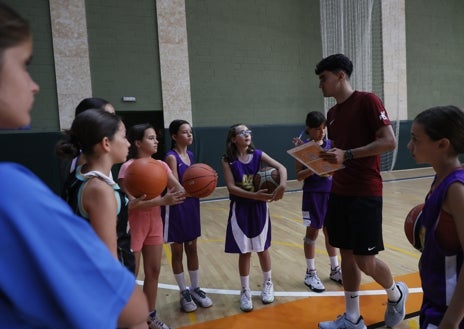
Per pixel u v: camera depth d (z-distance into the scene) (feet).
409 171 31.09
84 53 23.20
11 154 21.52
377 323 7.29
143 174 6.17
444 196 3.69
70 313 1.50
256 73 27.40
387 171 31.14
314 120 9.28
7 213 1.45
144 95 24.88
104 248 1.71
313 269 9.38
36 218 1.48
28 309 1.48
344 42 28.84
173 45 25.05
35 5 22.17
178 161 8.82
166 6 24.73
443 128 3.79
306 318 7.71
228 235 8.33
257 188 8.09
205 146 26.00
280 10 27.63
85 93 23.38
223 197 23.21
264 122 27.86
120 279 1.69
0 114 1.64
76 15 22.90
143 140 7.41
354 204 6.48
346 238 6.73
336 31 28.60
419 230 4.47
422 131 3.95
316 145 6.20
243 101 27.25
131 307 1.79
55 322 1.52
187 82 25.57
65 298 1.49
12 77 1.62
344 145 6.72
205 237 14.48
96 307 1.57
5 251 1.45
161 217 8.15
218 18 26.21
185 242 8.69
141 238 7.04
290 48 28.12
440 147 3.87
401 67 30.78
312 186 9.34
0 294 1.49
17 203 1.47
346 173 6.59
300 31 28.25
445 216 3.76
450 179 3.67
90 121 4.06
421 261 4.14
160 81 25.11
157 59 24.99
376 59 30.07
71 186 3.92
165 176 6.49
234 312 8.14
